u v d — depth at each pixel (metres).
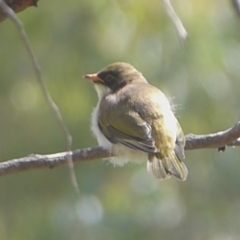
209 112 12.88
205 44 12.58
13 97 13.79
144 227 13.66
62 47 13.20
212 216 14.05
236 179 13.66
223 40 12.70
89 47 13.09
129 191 13.87
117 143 8.98
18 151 13.69
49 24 13.24
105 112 9.27
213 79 12.77
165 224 13.91
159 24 12.84
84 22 13.18
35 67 5.07
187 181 14.09
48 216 13.94
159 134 8.69
